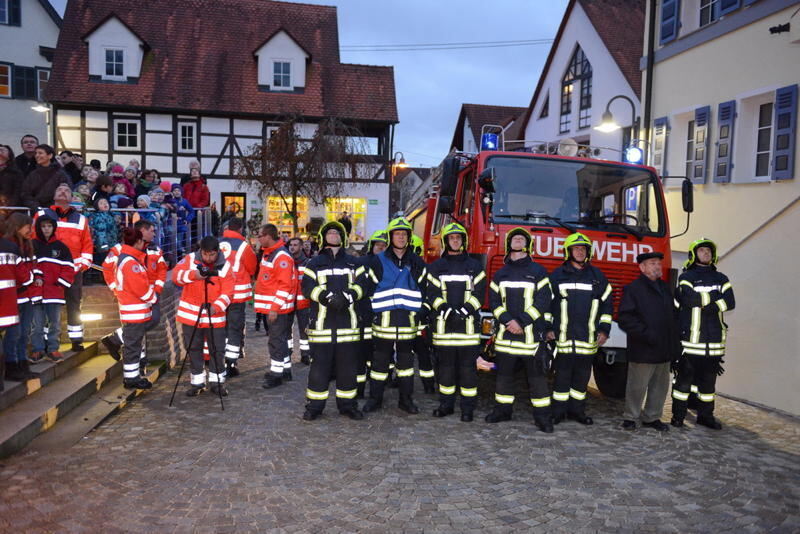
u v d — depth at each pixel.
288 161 20.84
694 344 6.08
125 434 5.52
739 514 4.12
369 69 26.25
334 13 27.41
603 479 4.68
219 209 24.12
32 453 4.95
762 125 9.46
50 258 6.57
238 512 4.00
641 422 6.27
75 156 10.70
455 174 6.67
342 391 6.19
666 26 11.45
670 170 11.41
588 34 19.39
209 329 6.86
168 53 24.58
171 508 4.04
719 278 6.12
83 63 23.55
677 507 4.21
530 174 6.81
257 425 5.89
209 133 23.91
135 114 23.41
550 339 6.01
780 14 8.77
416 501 4.23
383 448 5.30
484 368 6.44
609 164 6.99
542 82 22.94
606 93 18.34
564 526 3.90
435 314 6.21
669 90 11.45
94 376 6.65
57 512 3.94
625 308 5.89
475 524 3.90
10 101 25.42
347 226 21.48
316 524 3.86
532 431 5.90
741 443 5.66
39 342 6.49
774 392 7.07
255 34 25.92
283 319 7.52
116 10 25.09
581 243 5.95
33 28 25.80
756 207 9.27
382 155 25.39
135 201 10.73
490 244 6.46
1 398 5.41
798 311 6.81
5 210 7.57
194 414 6.20
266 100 24.45
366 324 6.68
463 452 5.24
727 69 9.90
